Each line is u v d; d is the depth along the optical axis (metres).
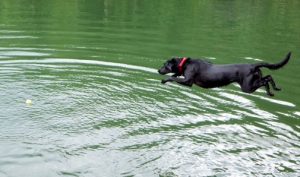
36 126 8.92
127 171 7.45
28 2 25.23
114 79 11.91
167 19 21.17
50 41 15.77
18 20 19.50
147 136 8.70
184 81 8.76
